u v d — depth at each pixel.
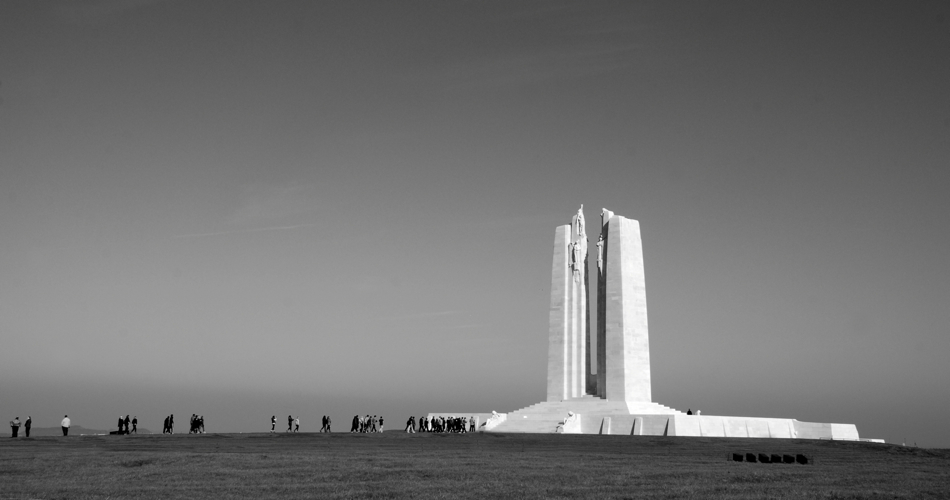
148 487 24.52
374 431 65.81
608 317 73.62
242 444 45.06
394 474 28.78
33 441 45.41
